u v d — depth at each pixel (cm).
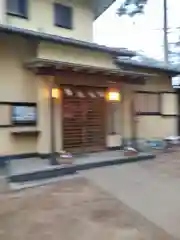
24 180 763
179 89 1470
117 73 1048
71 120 1045
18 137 931
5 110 905
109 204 615
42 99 953
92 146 1103
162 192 697
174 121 1435
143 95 1310
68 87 1025
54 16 1112
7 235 473
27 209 583
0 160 890
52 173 810
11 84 913
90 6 1233
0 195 662
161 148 1270
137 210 586
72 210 580
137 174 855
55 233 482
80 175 830
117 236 475
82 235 477
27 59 938
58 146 998
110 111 1163
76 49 1005
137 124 1280
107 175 837
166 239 467
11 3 998
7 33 826
